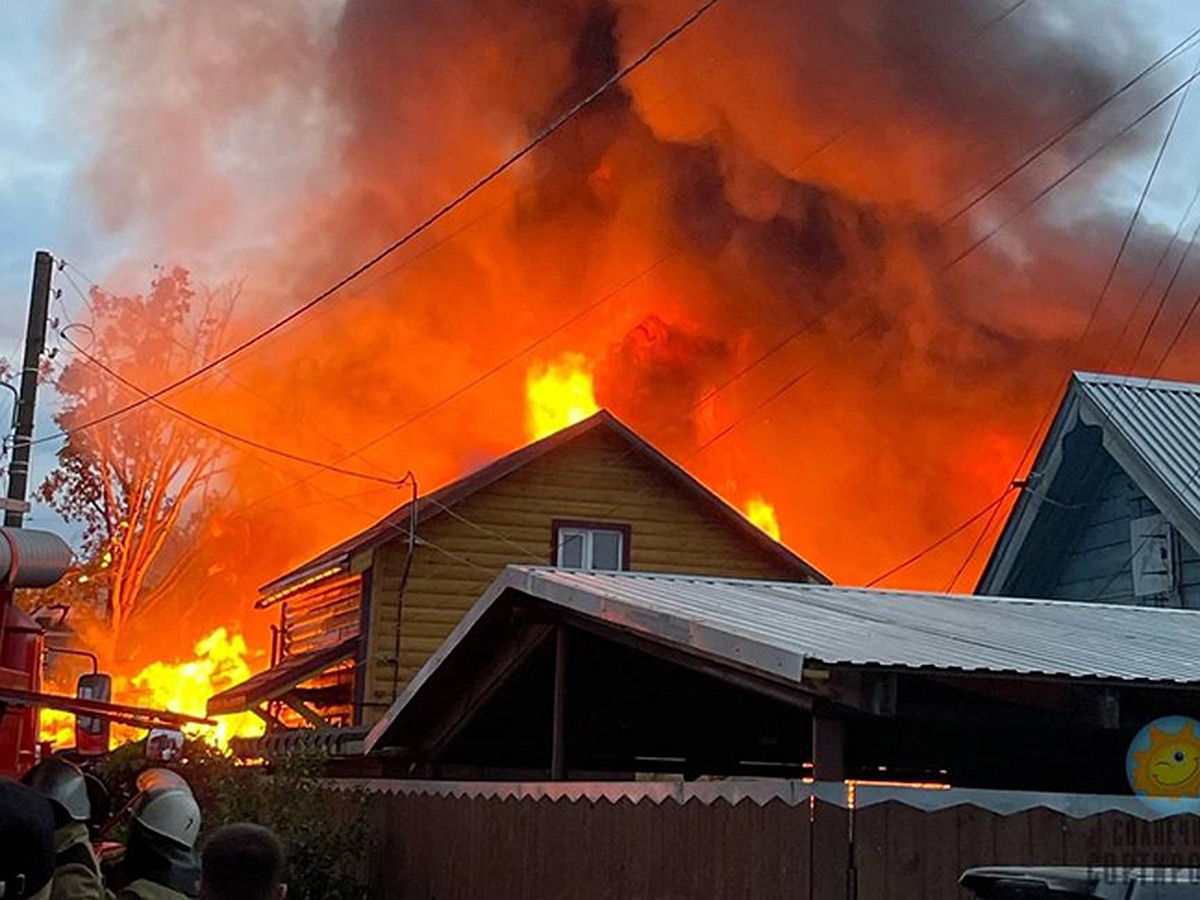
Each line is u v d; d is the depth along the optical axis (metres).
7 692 7.59
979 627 8.40
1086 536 16.66
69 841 4.27
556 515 20.52
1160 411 15.96
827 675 6.47
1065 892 3.59
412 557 19.78
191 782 11.66
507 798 9.08
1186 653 7.81
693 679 10.50
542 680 10.98
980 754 10.08
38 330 18.61
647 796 7.58
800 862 6.39
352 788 11.39
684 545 20.97
